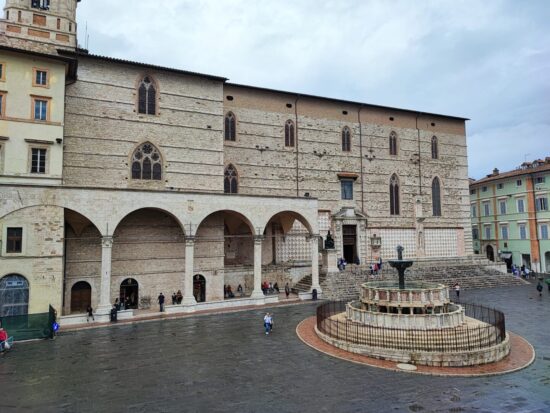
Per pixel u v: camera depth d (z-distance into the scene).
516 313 35.34
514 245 72.06
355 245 56.78
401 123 62.22
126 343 26.42
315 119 55.81
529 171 68.88
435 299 27.38
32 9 38.62
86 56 39.34
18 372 20.55
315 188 54.78
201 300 42.94
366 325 24.97
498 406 16.19
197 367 21.19
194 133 44.66
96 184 39.34
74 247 37.28
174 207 38.28
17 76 33.03
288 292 45.94
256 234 42.44
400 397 17.06
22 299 30.88
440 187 64.31
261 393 17.56
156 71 43.19
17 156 32.53
